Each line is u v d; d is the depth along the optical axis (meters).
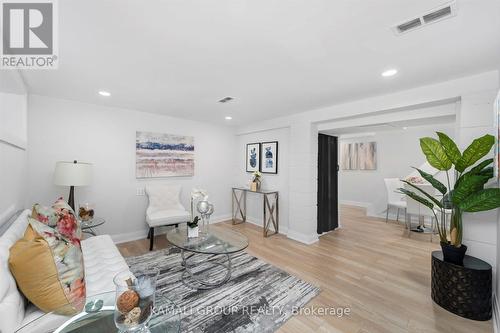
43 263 1.23
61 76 2.26
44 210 1.84
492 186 2.08
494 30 1.46
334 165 4.45
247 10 1.28
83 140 3.26
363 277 2.51
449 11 1.29
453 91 2.28
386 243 3.61
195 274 2.58
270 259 3.00
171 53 1.79
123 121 3.62
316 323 1.79
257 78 2.29
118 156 3.58
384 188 5.39
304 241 3.65
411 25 1.43
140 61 1.93
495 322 1.74
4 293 1.08
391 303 2.05
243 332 1.69
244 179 5.10
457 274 1.88
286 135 4.23
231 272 2.62
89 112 3.30
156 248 3.37
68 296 1.28
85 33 1.52
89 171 2.83
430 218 4.57
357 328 1.74
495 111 1.81
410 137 5.16
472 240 2.11
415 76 2.21
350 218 5.27
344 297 2.13
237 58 1.87
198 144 4.57
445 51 1.74
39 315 1.24
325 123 3.71
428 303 2.05
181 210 3.81
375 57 1.84
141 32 1.50
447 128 4.68
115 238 3.58
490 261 2.02
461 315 1.86
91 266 1.87
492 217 2.02
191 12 1.30
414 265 2.81
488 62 1.91
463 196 1.91
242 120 4.47
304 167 3.70
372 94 2.77
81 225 2.69
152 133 3.92
